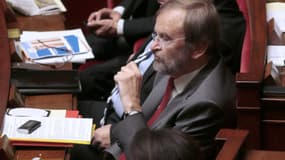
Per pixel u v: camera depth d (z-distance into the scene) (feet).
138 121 20.90
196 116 19.97
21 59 25.20
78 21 39.88
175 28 20.17
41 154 19.77
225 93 20.29
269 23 24.21
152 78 24.31
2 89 21.88
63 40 27.71
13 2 29.73
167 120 20.53
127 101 21.74
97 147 24.03
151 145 14.16
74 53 26.81
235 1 26.09
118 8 32.96
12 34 26.27
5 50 23.48
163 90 22.66
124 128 20.85
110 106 25.76
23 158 19.52
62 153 19.89
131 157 14.33
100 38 32.19
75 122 21.21
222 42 24.56
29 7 29.89
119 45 31.99
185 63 20.57
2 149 18.39
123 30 31.27
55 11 30.17
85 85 30.91
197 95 20.13
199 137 19.86
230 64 24.91
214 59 20.98
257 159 15.78
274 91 19.03
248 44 23.40
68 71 24.48
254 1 24.11
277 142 19.30
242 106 19.13
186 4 20.40
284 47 23.07
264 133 19.34
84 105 28.25
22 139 20.04
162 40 20.65
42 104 22.68
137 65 25.00
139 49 26.71
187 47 20.30
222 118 19.97
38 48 26.78
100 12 32.48
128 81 22.07
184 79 20.97
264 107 19.15
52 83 23.59
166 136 14.34
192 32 20.08
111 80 31.12
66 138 20.33
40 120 21.11
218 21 20.61
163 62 20.77
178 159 13.99
